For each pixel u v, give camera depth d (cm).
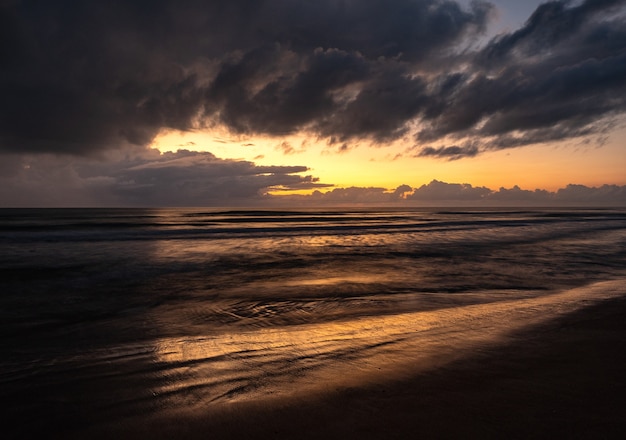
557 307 786
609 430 303
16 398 388
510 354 493
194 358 510
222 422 325
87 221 5797
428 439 291
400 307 841
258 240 2642
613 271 1367
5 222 5328
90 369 472
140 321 732
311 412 338
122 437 307
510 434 297
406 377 419
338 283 1152
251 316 773
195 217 7994
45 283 1130
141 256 1747
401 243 2447
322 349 535
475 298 934
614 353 496
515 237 2883
